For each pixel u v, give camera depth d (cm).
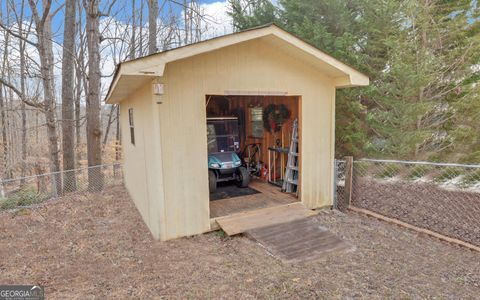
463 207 575
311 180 573
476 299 290
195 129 452
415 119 788
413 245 421
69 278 350
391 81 841
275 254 394
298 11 981
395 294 298
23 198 712
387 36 838
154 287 324
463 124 791
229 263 377
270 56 502
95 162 908
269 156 743
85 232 513
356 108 862
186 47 393
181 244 439
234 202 579
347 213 571
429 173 753
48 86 866
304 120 552
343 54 839
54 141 891
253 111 812
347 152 923
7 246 455
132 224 549
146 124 478
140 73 372
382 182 750
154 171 447
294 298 295
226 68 466
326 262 372
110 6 1120
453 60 809
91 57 893
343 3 907
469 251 402
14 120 1565
